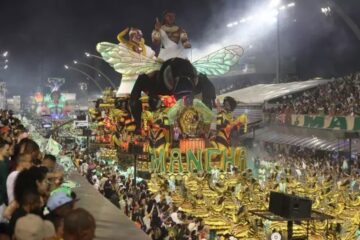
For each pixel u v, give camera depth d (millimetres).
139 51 51281
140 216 20719
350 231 21109
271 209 14031
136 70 44812
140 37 51844
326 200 23531
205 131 40125
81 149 50562
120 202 23047
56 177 9594
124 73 49125
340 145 39281
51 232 6348
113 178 29297
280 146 48812
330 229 20969
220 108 41875
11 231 6758
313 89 55375
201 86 44500
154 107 44156
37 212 7312
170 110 39000
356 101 42469
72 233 5281
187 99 39750
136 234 9031
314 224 19969
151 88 44312
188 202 25812
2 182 9742
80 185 15375
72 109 107938
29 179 7445
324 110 44469
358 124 37438
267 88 62562
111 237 8758
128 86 52844
